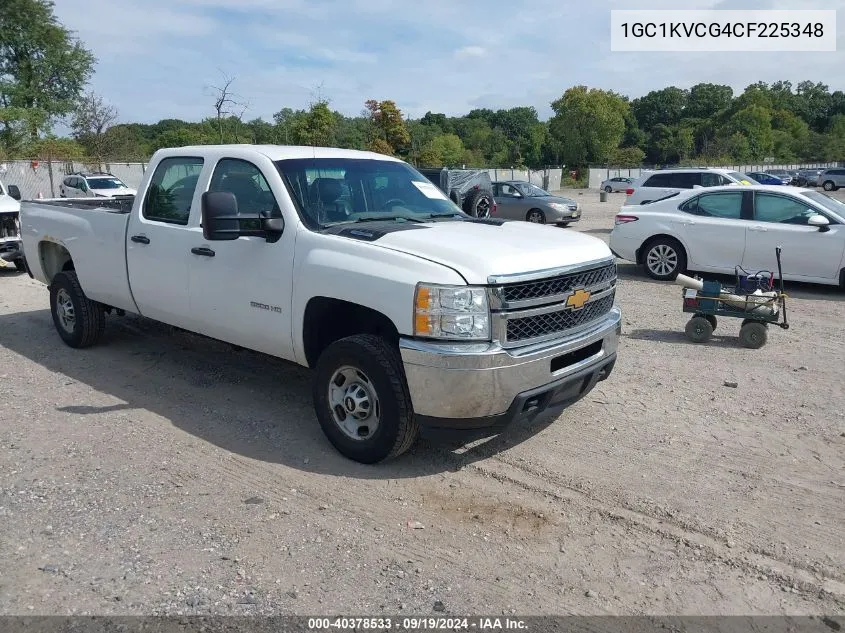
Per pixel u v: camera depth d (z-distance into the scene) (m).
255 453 4.71
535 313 4.17
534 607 3.17
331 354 4.48
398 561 3.50
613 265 4.92
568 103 83.50
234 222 4.64
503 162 89.88
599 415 5.44
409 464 4.57
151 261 5.84
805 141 108.38
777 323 7.39
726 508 4.05
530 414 4.31
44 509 3.96
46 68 47.94
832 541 3.72
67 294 7.08
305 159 5.22
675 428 5.20
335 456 4.67
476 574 3.41
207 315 5.44
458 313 3.97
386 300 4.15
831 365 6.80
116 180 26.45
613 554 3.59
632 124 116.25
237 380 6.19
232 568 3.41
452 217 5.44
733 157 88.69
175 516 3.89
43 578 3.32
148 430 5.08
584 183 70.19
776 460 4.68
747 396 5.90
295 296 4.70
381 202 5.36
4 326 8.14
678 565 3.50
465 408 4.04
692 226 10.95
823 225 9.98
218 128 24.98
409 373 4.09
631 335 7.94
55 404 5.59
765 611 3.17
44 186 33.78
